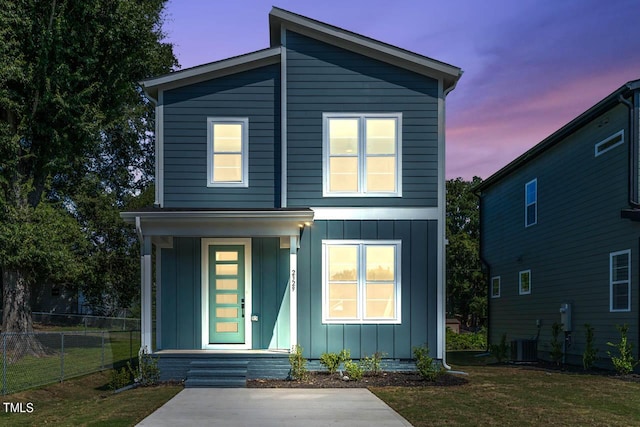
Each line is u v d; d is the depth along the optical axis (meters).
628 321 14.34
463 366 17.05
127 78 20.97
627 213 13.77
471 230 50.38
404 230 13.34
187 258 13.78
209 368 12.26
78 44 18.88
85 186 26.45
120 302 29.17
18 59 17.59
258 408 9.27
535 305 20.47
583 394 10.71
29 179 19.20
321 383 11.80
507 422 8.27
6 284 19.67
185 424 8.12
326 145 13.48
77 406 10.13
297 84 13.58
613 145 15.26
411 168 13.46
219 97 13.84
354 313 13.23
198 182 13.69
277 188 13.67
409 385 11.62
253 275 13.77
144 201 29.36
